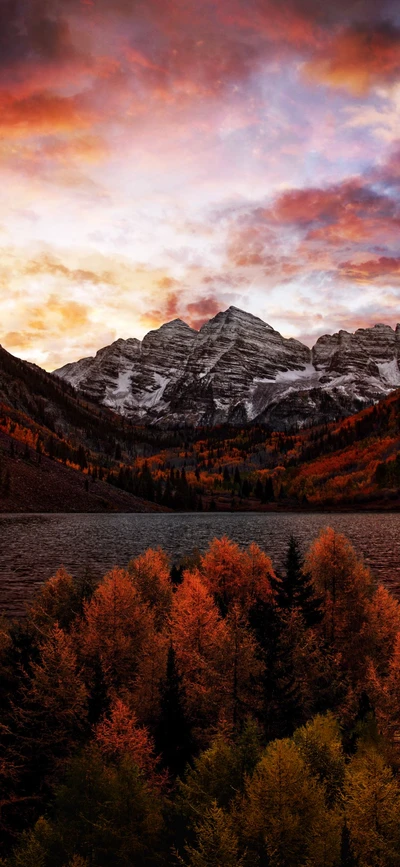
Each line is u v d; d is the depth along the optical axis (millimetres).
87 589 25609
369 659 19891
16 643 17234
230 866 7211
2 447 184125
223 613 22594
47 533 96125
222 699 16094
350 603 22500
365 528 104812
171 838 8758
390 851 7445
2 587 42781
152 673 16750
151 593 26047
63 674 15539
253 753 9781
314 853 7320
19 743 14094
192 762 13695
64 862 8062
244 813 8070
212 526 120000
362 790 8148
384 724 14047
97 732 13125
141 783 9266
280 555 64312
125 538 89562
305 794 7891
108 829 8359
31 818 12328
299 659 17016
